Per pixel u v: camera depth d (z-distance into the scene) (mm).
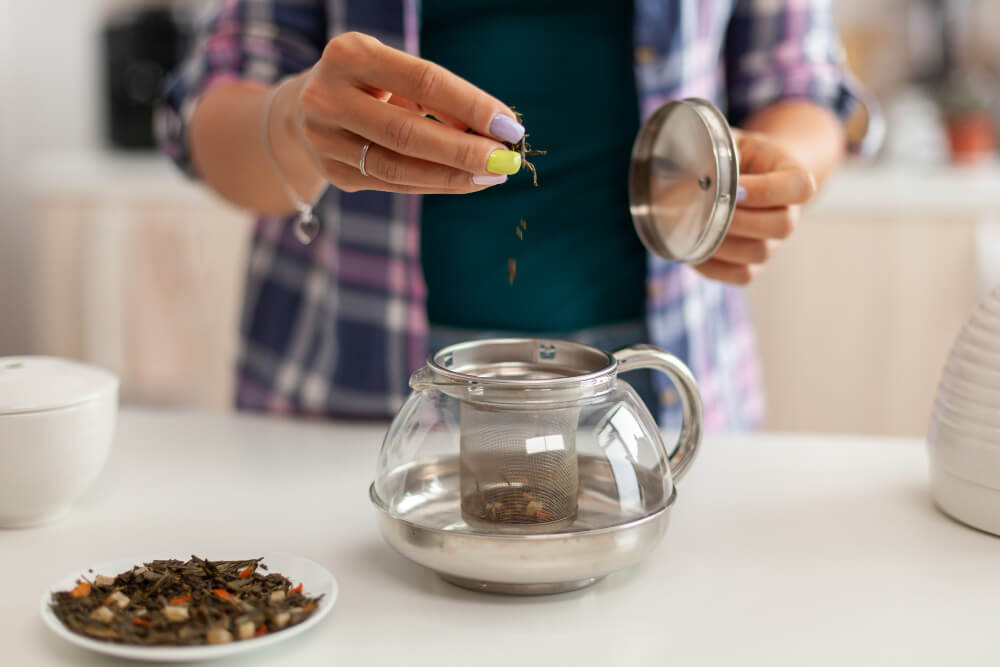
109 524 839
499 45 1074
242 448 976
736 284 928
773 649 706
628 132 1091
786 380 2086
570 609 741
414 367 1116
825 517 856
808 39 1150
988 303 829
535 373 785
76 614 692
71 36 2416
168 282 2139
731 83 1191
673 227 867
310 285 1172
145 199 2111
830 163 1048
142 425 1024
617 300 1120
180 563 742
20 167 2410
